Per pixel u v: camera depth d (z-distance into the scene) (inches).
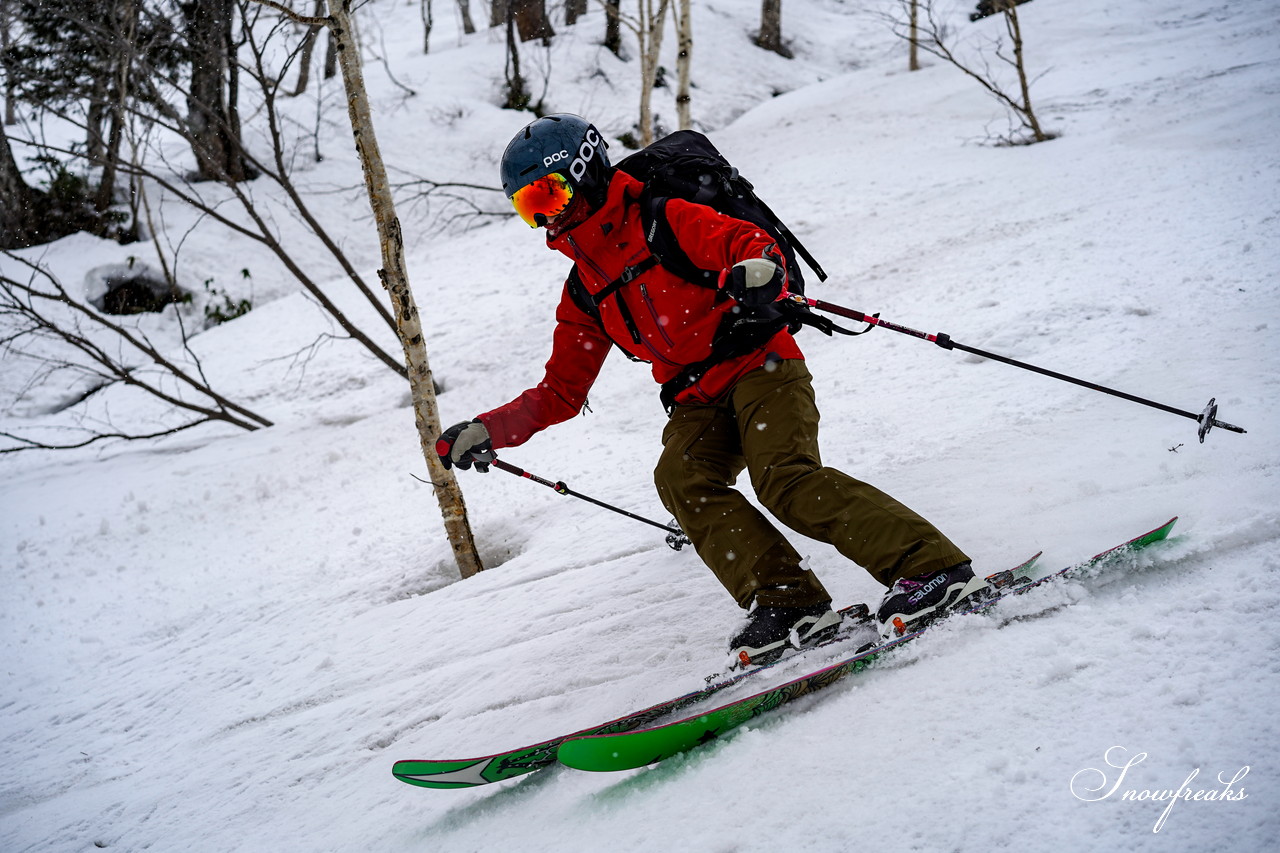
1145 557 95.5
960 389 184.5
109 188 577.3
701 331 97.0
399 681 126.8
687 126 426.6
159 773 120.3
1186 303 196.4
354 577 180.5
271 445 310.3
